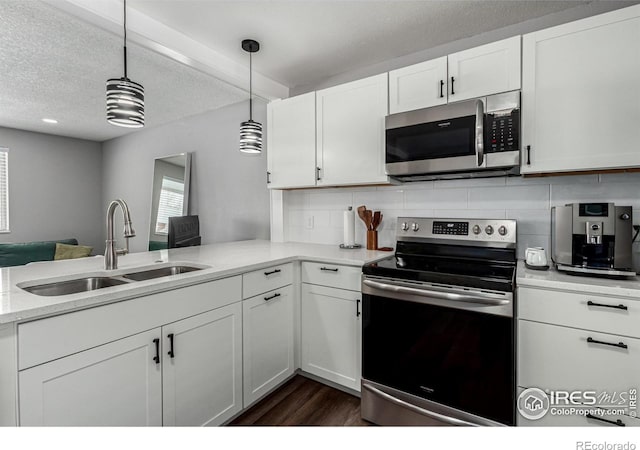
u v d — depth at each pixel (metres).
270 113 2.72
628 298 1.28
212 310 1.65
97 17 1.76
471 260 1.95
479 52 1.82
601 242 1.49
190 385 1.54
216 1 1.83
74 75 2.82
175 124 4.15
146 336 1.37
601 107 1.52
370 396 1.81
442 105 1.88
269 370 2.01
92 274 1.61
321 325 2.14
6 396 1.02
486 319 1.50
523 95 1.69
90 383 1.20
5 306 1.06
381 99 2.16
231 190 3.56
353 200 2.65
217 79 2.70
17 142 4.66
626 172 1.68
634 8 1.45
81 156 5.27
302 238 2.96
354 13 1.95
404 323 1.71
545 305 1.44
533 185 1.96
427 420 1.63
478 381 1.51
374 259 2.01
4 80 2.93
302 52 2.40
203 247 2.61
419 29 2.12
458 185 2.21
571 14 1.92
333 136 2.37
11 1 1.83
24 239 4.74
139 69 2.70
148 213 4.60
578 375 1.38
